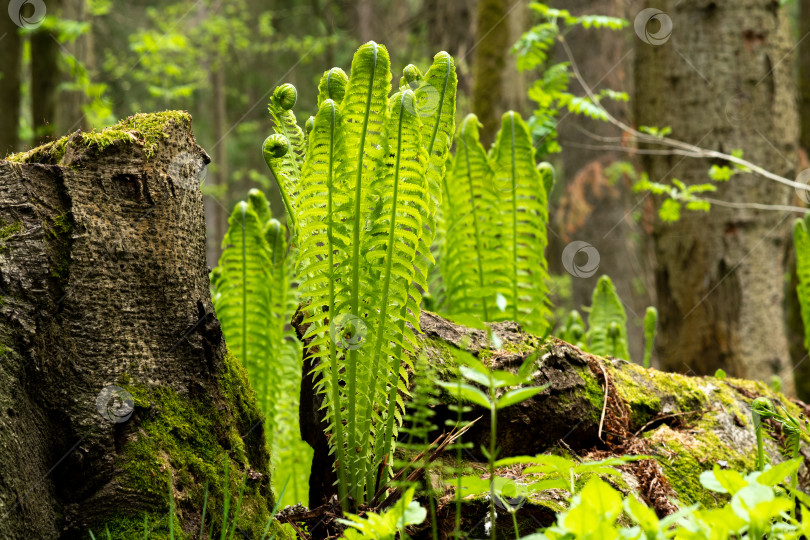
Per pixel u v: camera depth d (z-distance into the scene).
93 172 1.77
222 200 13.92
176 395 1.80
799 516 2.01
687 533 1.14
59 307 1.68
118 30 14.75
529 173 2.99
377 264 1.91
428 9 9.92
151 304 1.79
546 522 1.78
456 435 1.84
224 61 14.81
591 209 10.12
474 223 2.96
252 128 15.05
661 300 5.04
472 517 1.79
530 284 3.08
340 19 15.14
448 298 3.07
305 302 2.16
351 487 1.88
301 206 1.86
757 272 4.76
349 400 1.86
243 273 2.77
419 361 1.88
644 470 2.11
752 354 4.74
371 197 1.87
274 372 2.87
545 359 2.23
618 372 2.42
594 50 9.83
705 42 4.86
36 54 6.64
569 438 2.21
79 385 1.68
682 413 2.40
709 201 4.54
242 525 1.79
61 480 1.67
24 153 2.00
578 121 10.12
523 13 6.32
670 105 4.96
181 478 1.73
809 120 6.13
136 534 1.64
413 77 2.07
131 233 1.78
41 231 1.67
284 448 3.04
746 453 2.34
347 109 1.79
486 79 6.23
